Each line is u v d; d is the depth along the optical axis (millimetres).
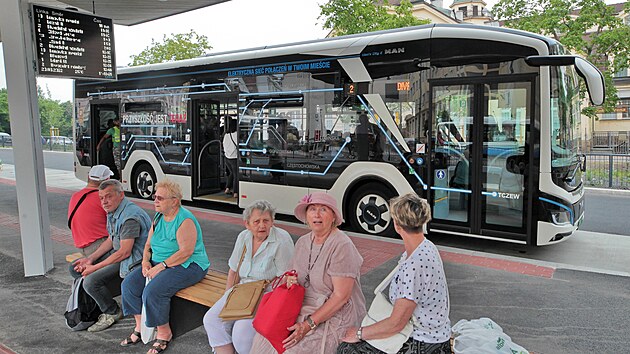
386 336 2855
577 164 7145
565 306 4906
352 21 21359
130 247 4250
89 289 4258
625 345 4059
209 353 3926
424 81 7262
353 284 3234
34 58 6535
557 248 7539
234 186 10250
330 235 3291
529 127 6535
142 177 11523
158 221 4109
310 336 3086
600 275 5875
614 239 8164
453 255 6758
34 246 5809
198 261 4141
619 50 18953
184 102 10312
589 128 29031
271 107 8836
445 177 7180
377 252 6801
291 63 8531
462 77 6977
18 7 5469
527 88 6551
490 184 6863
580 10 19641
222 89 9562
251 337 3416
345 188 8008
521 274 5926
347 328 3141
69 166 23234
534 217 6551
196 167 10375
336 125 8055
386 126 7578
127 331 4344
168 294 3926
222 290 4027
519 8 20219
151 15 8812
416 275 2799
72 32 7008
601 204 12172
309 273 3271
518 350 2922
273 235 3775
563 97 6648
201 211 10156
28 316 4648
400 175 7500
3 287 5438
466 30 6957
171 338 4047
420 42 7262
